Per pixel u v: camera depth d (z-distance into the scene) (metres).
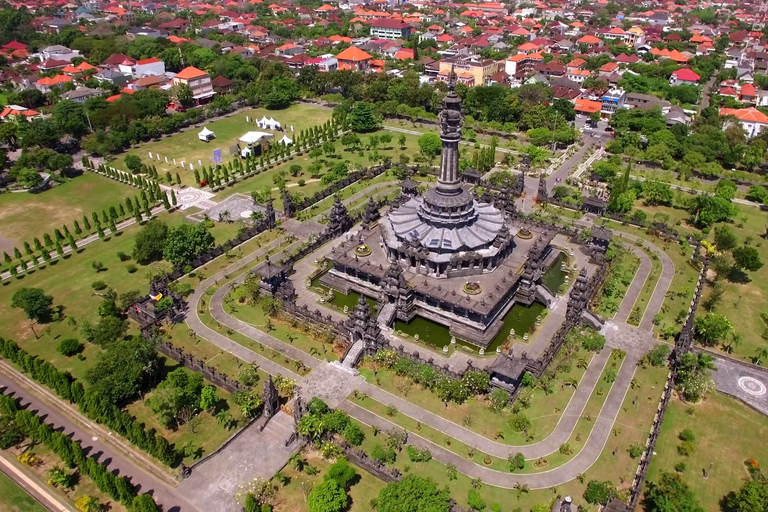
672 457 87.12
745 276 136.38
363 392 100.62
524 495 80.75
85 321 114.69
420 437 91.06
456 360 109.25
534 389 100.25
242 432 91.75
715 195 170.50
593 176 190.50
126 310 123.25
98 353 110.06
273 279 126.75
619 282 132.62
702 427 92.81
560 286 131.25
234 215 167.75
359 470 85.81
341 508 78.06
